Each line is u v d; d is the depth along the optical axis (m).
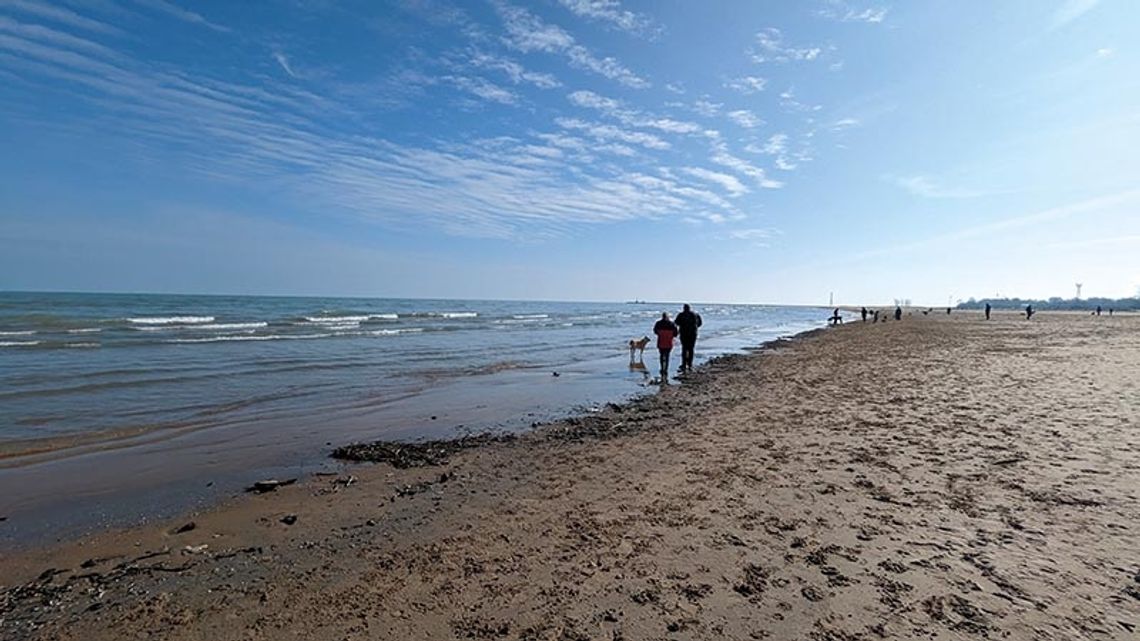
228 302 91.94
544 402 13.34
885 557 4.43
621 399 13.78
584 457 8.12
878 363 20.38
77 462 7.82
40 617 3.83
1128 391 12.21
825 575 4.17
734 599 3.86
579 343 32.91
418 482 7.04
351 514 5.88
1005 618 3.53
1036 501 5.55
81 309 48.47
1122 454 7.12
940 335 38.75
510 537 5.11
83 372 15.33
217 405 12.05
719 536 4.96
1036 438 8.07
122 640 3.55
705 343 35.31
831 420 10.02
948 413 10.23
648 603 3.84
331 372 17.56
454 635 3.51
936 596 3.82
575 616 3.70
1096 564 4.21
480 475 7.30
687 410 11.93
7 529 5.49
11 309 44.34
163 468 7.63
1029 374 15.82
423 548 4.91
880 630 3.44
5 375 14.44
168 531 5.44
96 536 5.32
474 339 33.91
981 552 4.46
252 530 5.45
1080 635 3.34
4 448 8.34
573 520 5.50
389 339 31.52
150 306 61.97
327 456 8.34
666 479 6.79
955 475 6.46
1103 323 59.75
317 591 4.14
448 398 13.80
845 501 5.74
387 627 3.62
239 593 4.13
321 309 71.62
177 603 4.00
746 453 7.91
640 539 4.95
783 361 22.22
